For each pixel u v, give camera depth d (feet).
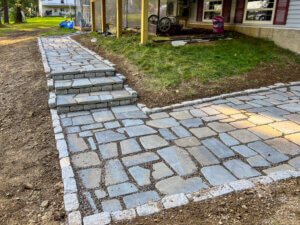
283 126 12.32
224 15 32.71
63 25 52.16
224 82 17.83
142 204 7.73
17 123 13.47
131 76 18.78
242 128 12.25
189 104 15.16
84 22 44.21
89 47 27.68
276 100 15.70
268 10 27.02
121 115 14.23
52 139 11.88
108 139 11.60
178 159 9.97
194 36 28.53
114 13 33.01
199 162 9.74
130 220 7.11
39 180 9.16
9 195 8.48
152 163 9.78
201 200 7.74
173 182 8.69
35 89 16.96
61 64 20.20
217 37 28.43
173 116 13.85
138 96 16.25
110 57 23.16
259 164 9.48
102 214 7.30
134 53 22.66
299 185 8.20
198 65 19.89
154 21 31.53
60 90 16.02
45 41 31.35
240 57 22.02
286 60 22.43
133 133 12.12
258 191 7.98
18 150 11.14
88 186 8.60
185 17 38.37
